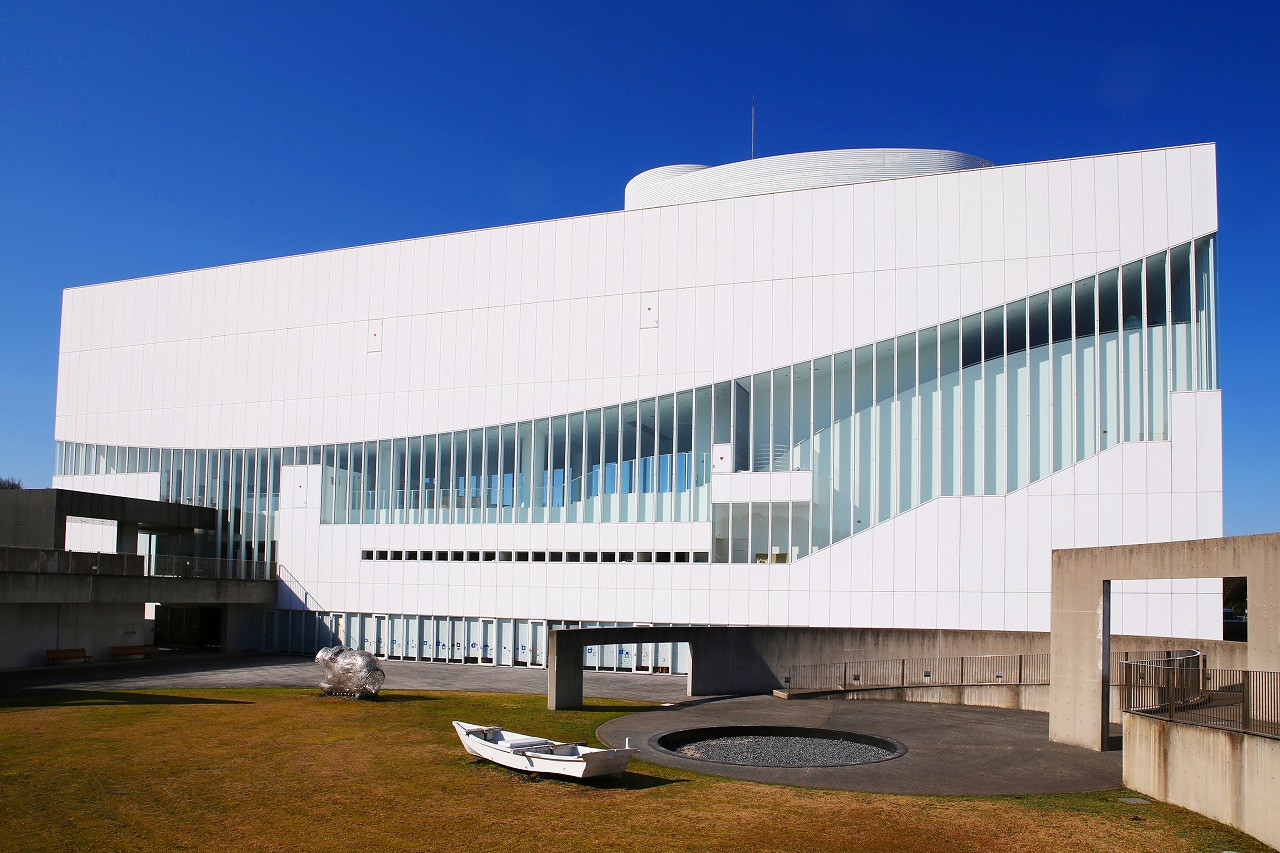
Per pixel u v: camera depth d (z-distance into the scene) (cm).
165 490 5116
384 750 2036
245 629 4850
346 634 4678
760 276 4059
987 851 1420
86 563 3734
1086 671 2202
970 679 3056
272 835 1434
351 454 4753
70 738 2114
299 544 4812
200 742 2095
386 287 4766
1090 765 2011
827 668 3228
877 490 3800
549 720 2517
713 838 1458
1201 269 3516
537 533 4331
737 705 2892
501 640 4347
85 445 5369
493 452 4466
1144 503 3397
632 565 4138
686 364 4141
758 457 3988
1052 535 3500
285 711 2567
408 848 1384
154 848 1372
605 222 4353
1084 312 3594
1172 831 1515
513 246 4519
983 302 3712
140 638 4284
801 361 3956
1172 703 1738
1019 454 3619
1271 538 1680
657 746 2181
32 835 1418
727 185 4575
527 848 1393
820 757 2133
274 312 5000
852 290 3909
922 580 3656
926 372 3772
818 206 4000
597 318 4322
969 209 3769
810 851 1407
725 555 4003
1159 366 3491
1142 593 3316
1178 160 3534
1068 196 3647
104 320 5416
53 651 3775
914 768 1978
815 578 3825
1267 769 1450
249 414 4991
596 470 4256
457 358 4575
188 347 5178
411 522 4600
